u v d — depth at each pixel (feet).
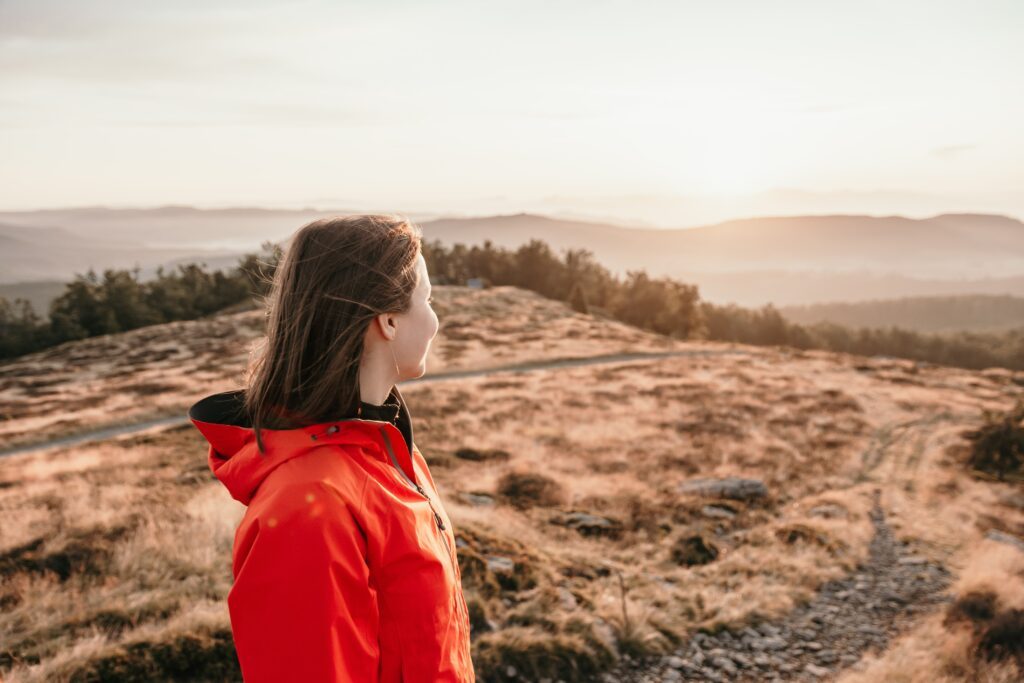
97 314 236.43
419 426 73.82
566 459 61.62
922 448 79.92
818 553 36.70
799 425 86.28
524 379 113.60
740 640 23.89
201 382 107.45
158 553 25.75
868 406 103.55
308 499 2.67
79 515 32.17
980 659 21.53
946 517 49.75
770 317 373.81
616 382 112.88
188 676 16.05
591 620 21.89
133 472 46.06
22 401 103.76
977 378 144.87
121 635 18.24
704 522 42.50
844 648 24.47
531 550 28.27
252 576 2.55
